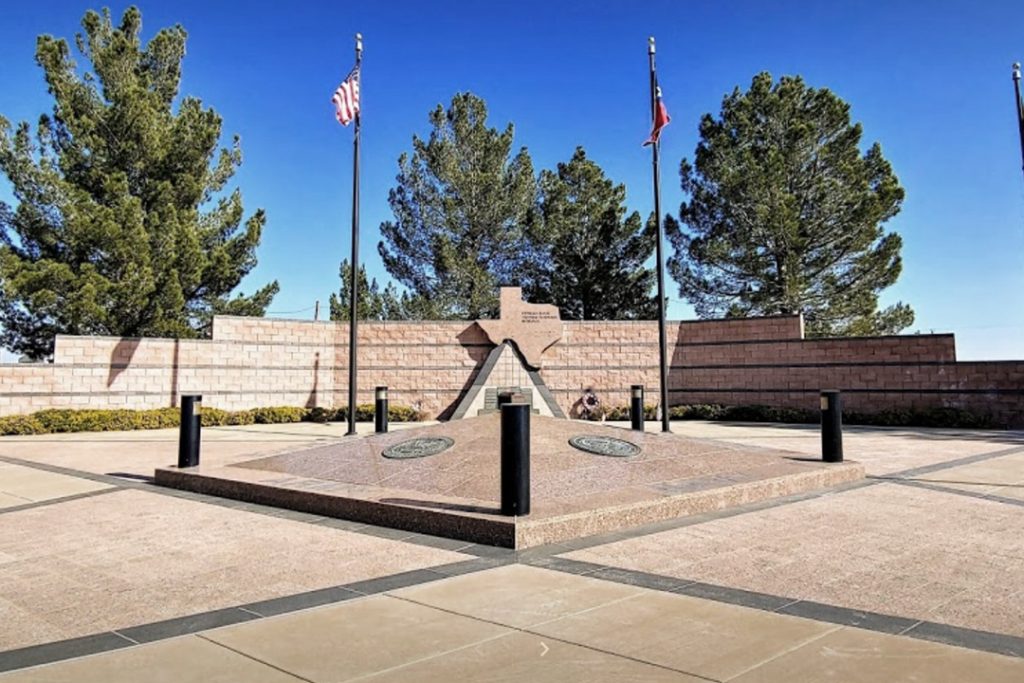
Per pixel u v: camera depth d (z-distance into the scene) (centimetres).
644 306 3700
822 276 3259
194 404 1160
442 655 429
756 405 2622
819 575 607
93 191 2670
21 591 585
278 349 2661
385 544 730
